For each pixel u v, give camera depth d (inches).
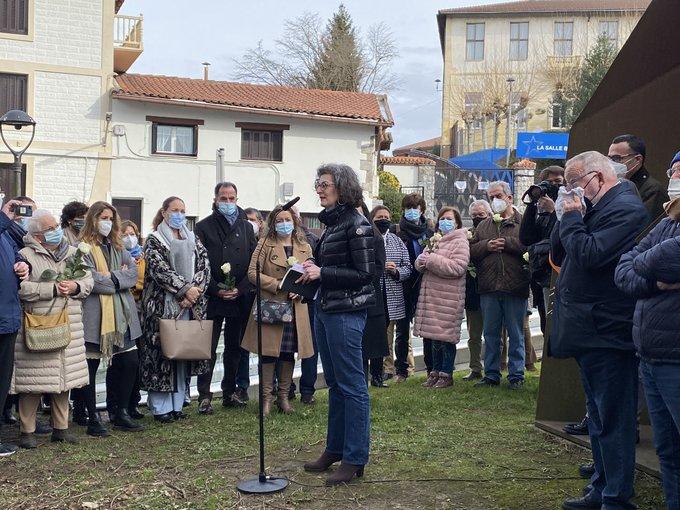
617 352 155.4
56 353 217.9
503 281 293.1
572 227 154.7
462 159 1425.9
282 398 266.7
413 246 320.8
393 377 335.3
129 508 173.2
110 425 250.7
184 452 217.2
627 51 223.0
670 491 146.3
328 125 979.9
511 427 241.3
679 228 139.7
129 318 242.1
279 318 255.4
